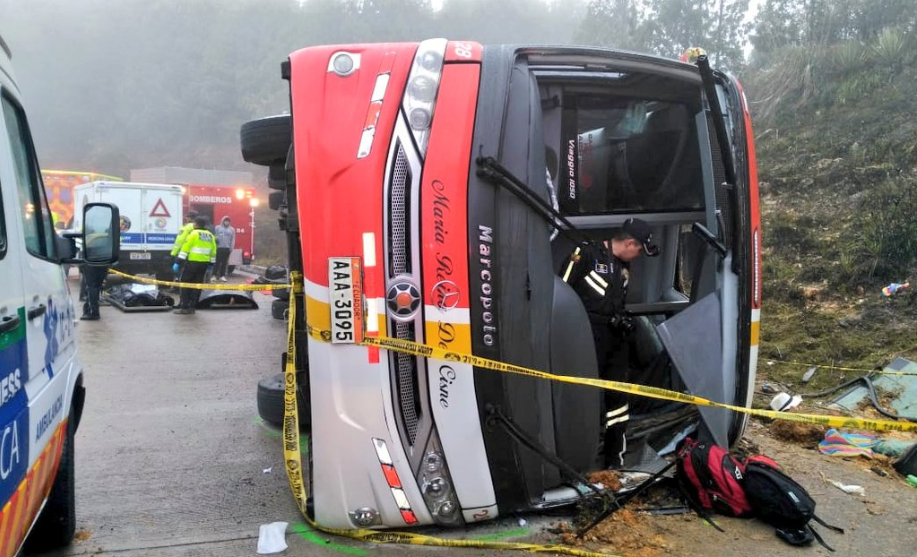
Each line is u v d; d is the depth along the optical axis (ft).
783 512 11.92
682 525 12.35
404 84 10.99
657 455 14.14
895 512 13.15
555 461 11.66
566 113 14.56
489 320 11.01
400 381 11.05
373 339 10.84
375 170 10.78
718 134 12.94
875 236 26.11
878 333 22.33
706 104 13.96
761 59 48.29
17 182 9.14
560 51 11.89
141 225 56.08
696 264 15.74
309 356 11.10
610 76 14.24
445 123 10.95
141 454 16.74
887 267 25.02
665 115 15.20
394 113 10.91
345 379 11.00
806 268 27.22
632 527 12.11
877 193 28.68
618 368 13.65
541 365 11.47
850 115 35.27
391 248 10.83
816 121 36.63
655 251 13.94
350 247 10.80
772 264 28.27
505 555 11.32
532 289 11.29
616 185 15.17
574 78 14.08
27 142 10.38
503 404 11.14
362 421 11.02
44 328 9.65
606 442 13.58
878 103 34.68
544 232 11.52
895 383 19.08
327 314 10.91
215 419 19.69
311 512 12.13
